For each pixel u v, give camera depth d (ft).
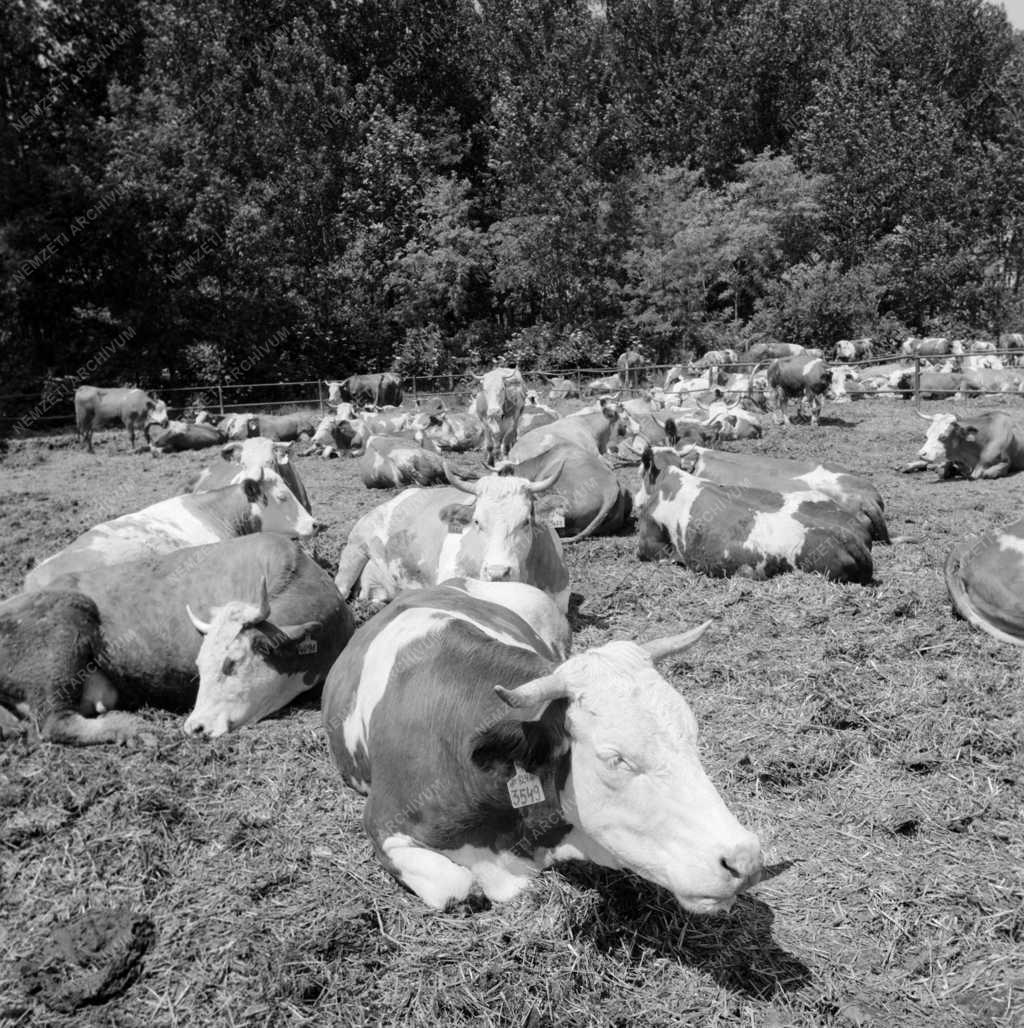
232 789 16.90
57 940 13.09
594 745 11.14
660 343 123.85
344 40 127.95
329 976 12.23
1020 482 44.52
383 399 96.84
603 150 126.82
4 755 18.10
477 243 123.03
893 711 18.89
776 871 14.48
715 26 142.82
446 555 24.67
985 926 13.20
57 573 23.67
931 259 131.03
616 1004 12.01
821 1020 11.85
